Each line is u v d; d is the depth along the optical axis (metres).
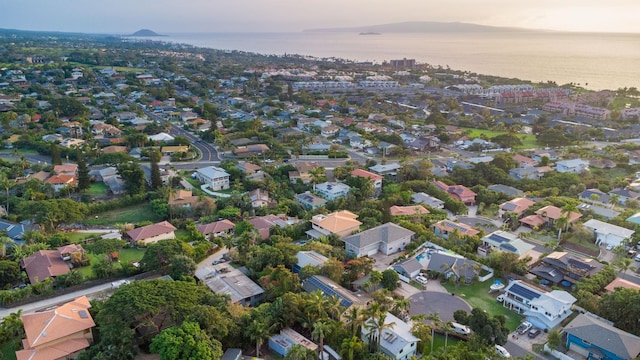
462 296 99.12
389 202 148.50
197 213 145.50
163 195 155.50
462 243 119.62
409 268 106.06
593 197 153.88
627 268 110.75
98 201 156.25
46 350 73.94
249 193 160.50
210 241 125.31
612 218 138.00
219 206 150.62
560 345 82.94
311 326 80.88
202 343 70.25
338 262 101.75
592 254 120.06
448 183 172.25
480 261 111.44
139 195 157.38
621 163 197.12
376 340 78.88
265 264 104.50
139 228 126.94
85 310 83.44
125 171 163.62
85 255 113.75
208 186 174.25
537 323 88.94
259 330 77.00
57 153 187.75
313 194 163.62
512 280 100.88
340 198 152.62
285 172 184.00
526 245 117.06
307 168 183.75
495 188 167.75
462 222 141.00
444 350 73.69
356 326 76.38
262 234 124.06
